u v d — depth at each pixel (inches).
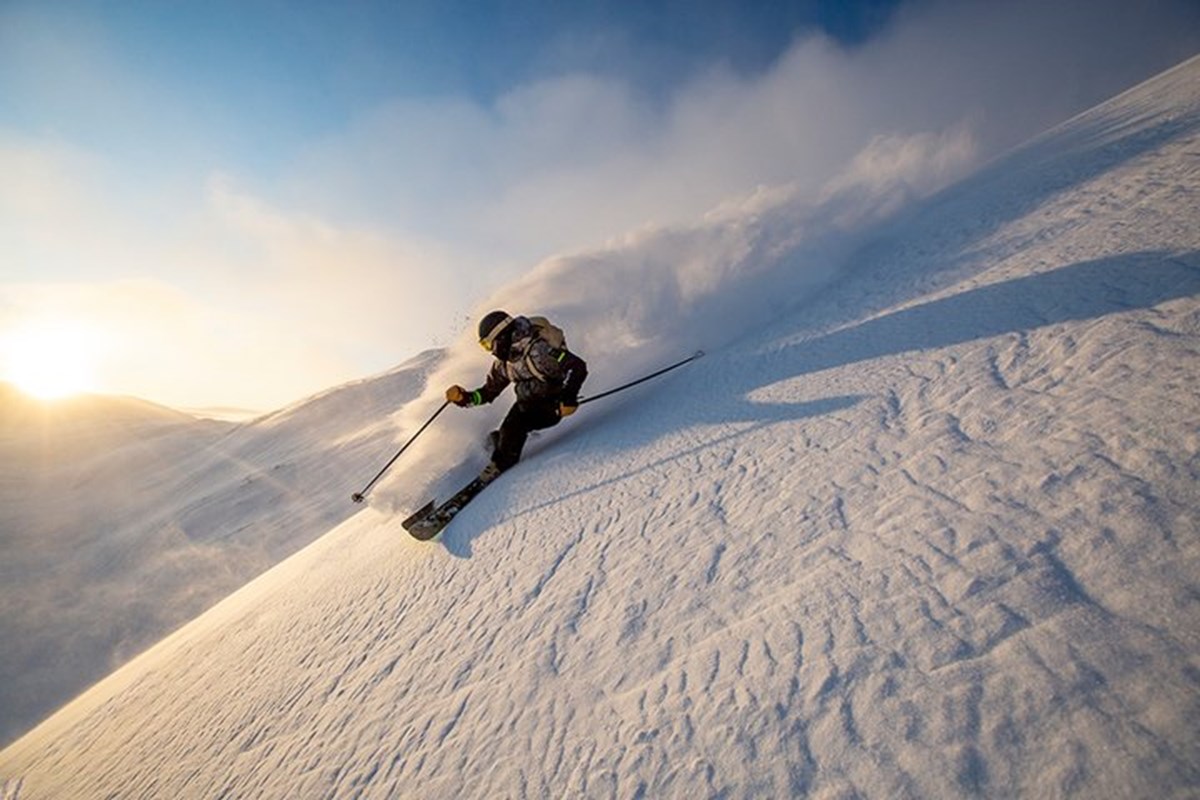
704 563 79.8
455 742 74.2
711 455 111.0
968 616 51.3
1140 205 115.3
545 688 73.9
